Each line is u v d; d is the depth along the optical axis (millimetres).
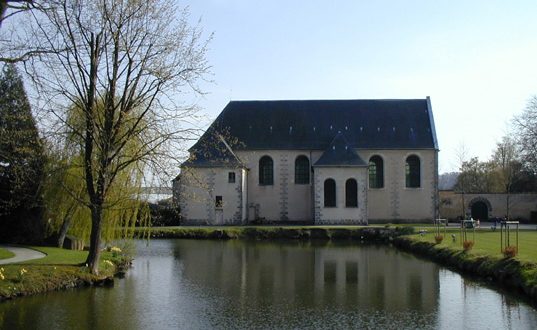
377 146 58000
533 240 33531
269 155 58469
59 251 28266
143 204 26734
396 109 61219
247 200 57969
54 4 20500
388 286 22875
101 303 19062
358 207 54219
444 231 42688
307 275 25844
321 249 37906
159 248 38125
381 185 58219
